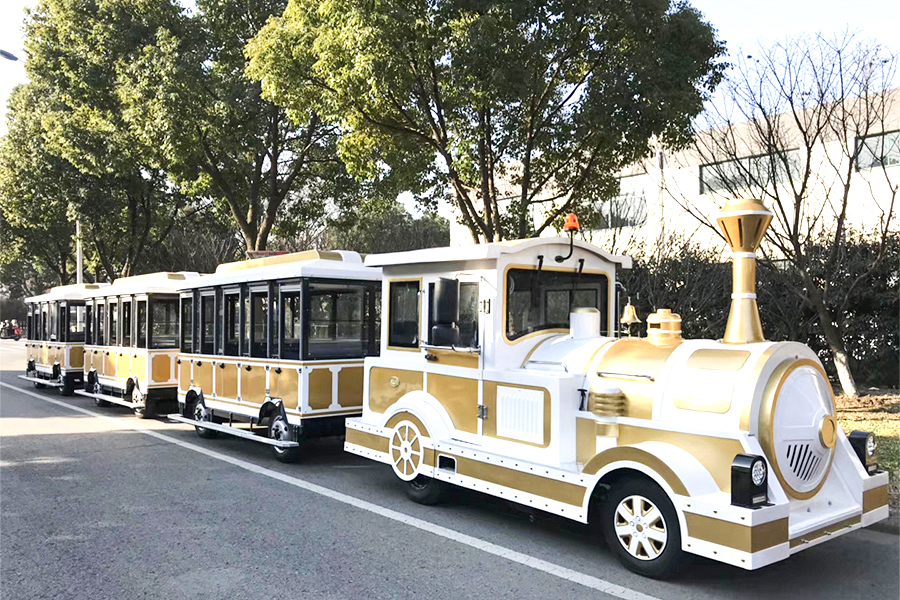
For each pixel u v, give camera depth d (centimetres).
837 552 496
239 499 641
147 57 1541
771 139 983
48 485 694
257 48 1119
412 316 641
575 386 507
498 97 945
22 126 2242
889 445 744
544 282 582
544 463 500
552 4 916
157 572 457
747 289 470
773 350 433
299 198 2084
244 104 1600
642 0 930
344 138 1140
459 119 1088
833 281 1105
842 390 1166
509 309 561
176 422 1125
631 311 575
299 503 627
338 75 973
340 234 2591
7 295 5816
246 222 1830
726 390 430
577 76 1064
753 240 470
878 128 1298
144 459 826
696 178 1560
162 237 2333
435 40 934
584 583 436
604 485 467
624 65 941
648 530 437
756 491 387
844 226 1164
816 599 412
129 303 1219
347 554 490
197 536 531
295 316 798
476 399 566
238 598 415
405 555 488
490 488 529
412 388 634
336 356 814
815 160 1316
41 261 3253
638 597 414
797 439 429
